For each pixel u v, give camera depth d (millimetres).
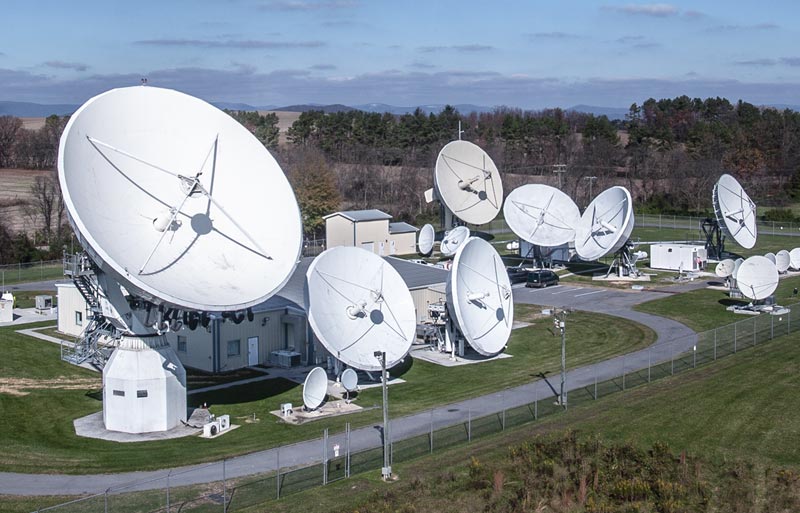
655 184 166625
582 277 90438
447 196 94188
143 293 38719
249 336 57031
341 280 52250
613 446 39938
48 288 88000
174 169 42812
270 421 45562
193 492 35188
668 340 63156
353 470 37750
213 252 42031
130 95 42469
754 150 180750
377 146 194875
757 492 35438
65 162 37594
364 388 52188
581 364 57188
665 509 33469
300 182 123250
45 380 53656
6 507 33531
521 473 37219
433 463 38625
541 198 89062
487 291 58031
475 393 50656
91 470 38031
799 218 137125
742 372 53188
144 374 43500
